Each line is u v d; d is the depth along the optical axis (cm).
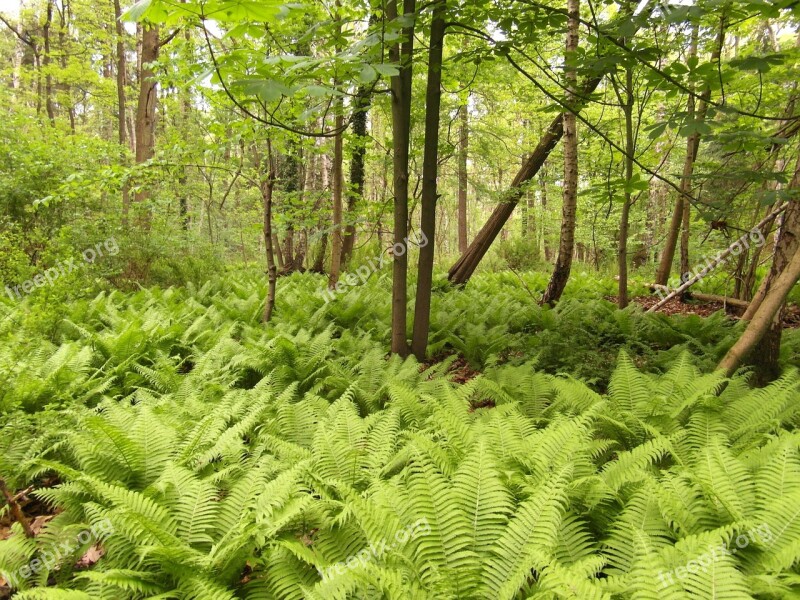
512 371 568
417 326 646
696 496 290
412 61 569
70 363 559
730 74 377
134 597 268
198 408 474
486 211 4016
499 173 1877
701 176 396
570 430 346
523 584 236
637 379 477
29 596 242
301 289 1061
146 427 388
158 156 752
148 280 1077
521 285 1323
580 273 1645
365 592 246
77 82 1953
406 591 223
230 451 382
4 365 425
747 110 779
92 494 328
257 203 1430
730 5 352
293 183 1462
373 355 599
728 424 417
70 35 2105
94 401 537
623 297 886
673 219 1130
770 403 406
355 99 712
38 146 996
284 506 298
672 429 408
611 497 297
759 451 343
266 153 869
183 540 289
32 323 626
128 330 626
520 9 464
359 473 353
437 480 287
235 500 317
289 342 590
